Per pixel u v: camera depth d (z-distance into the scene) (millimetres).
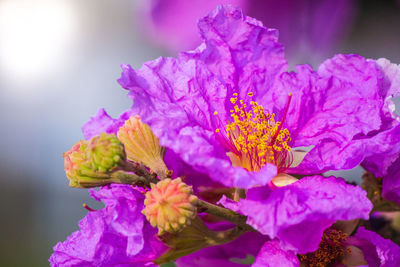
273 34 219
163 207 190
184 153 188
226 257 225
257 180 190
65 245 202
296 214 188
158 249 200
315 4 254
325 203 188
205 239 201
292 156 215
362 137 210
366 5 263
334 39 256
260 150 214
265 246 201
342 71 213
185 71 210
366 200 190
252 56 220
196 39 253
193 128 196
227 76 219
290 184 199
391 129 201
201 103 210
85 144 197
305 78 214
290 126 217
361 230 207
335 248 211
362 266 211
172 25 255
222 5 217
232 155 215
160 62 209
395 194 211
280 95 218
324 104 213
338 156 207
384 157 205
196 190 210
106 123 219
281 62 220
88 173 194
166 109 200
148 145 202
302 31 256
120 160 194
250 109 219
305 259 211
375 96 208
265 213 190
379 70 212
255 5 251
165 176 202
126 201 196
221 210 198
